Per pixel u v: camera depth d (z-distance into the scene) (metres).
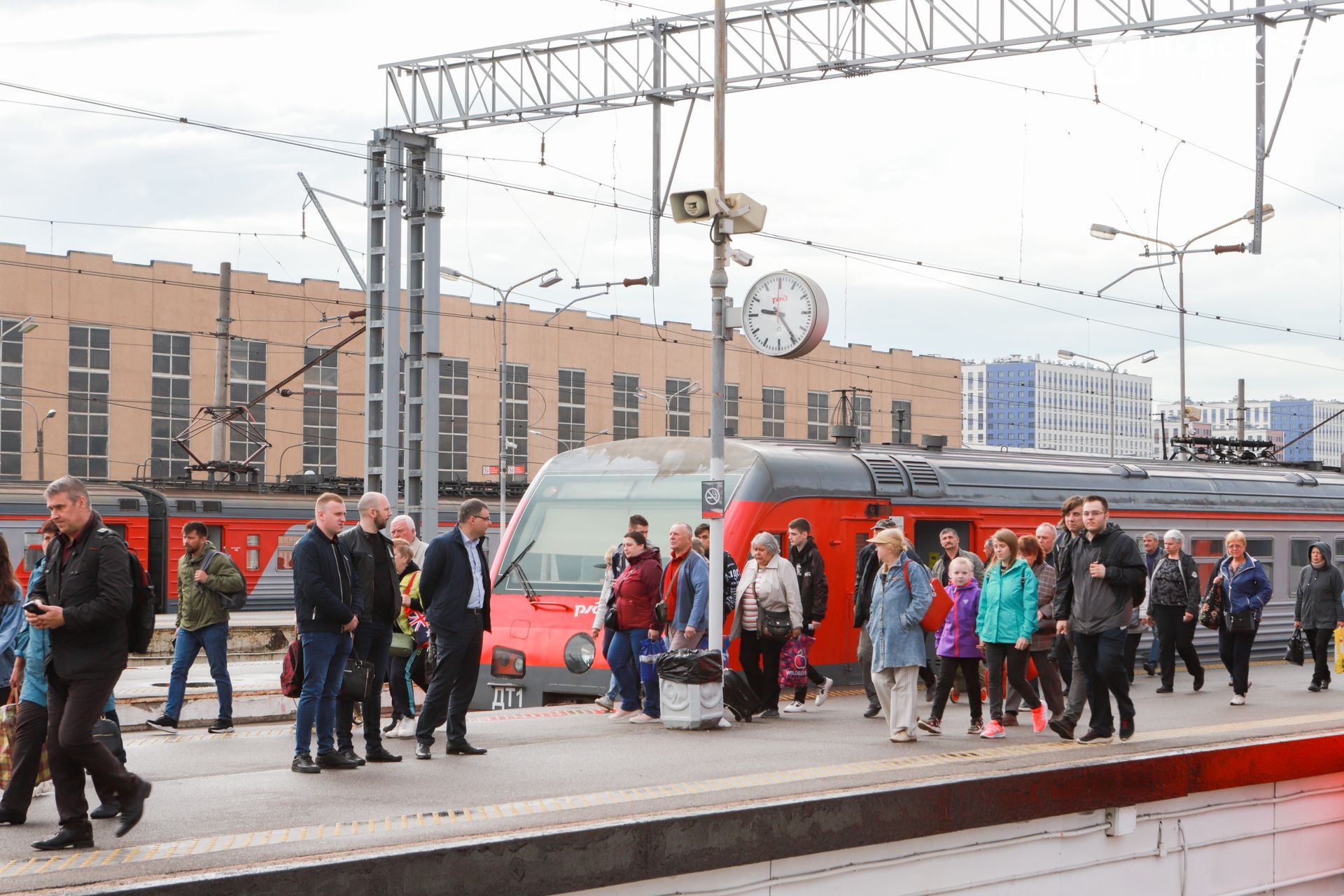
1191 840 11.41
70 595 7.63
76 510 7.75
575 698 15.43
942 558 14.68
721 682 12.98
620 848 7.94
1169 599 17.03
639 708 13.76
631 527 13.69
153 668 22.66
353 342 68.44
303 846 7.50
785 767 10.51
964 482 18.34
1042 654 13.16
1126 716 12.05
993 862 9.99
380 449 27.98
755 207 13.91
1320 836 12.59
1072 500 12.13
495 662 15.95
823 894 9.06
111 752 8.43
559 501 16.62
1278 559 23.31
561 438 71.31
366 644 10.52
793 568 13.96
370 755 10.70
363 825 8.18
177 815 8.51
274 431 65.81
